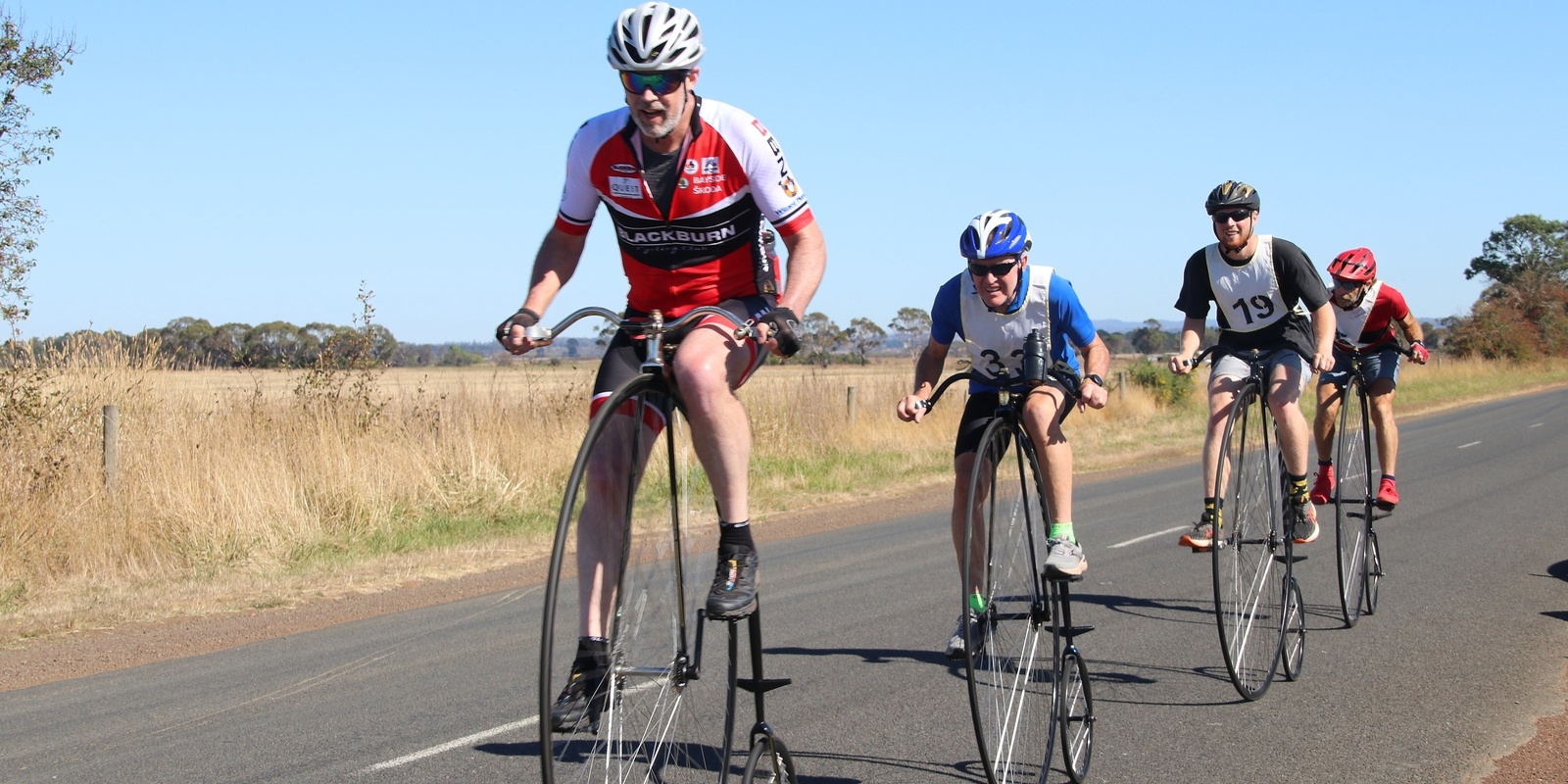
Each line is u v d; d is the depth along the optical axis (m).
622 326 2.92
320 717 4.97
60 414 9.79
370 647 6.41
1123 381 28.70
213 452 10.41
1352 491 6.70
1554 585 7.33
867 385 21.84
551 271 3.25
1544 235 86.31
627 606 2.89
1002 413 3.86
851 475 15.52
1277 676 5.41
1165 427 24.42
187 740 4.68
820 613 7.01
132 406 10.50
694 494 3.20
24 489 8.88
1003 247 4.13
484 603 7.75
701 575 3.25
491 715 4.96
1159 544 9.58
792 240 3.12
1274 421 5.38
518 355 3.19
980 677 3.73
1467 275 89.88
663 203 3.04
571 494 2.47
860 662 5.79
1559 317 57.91
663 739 3.12
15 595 7.96
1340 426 6.33
